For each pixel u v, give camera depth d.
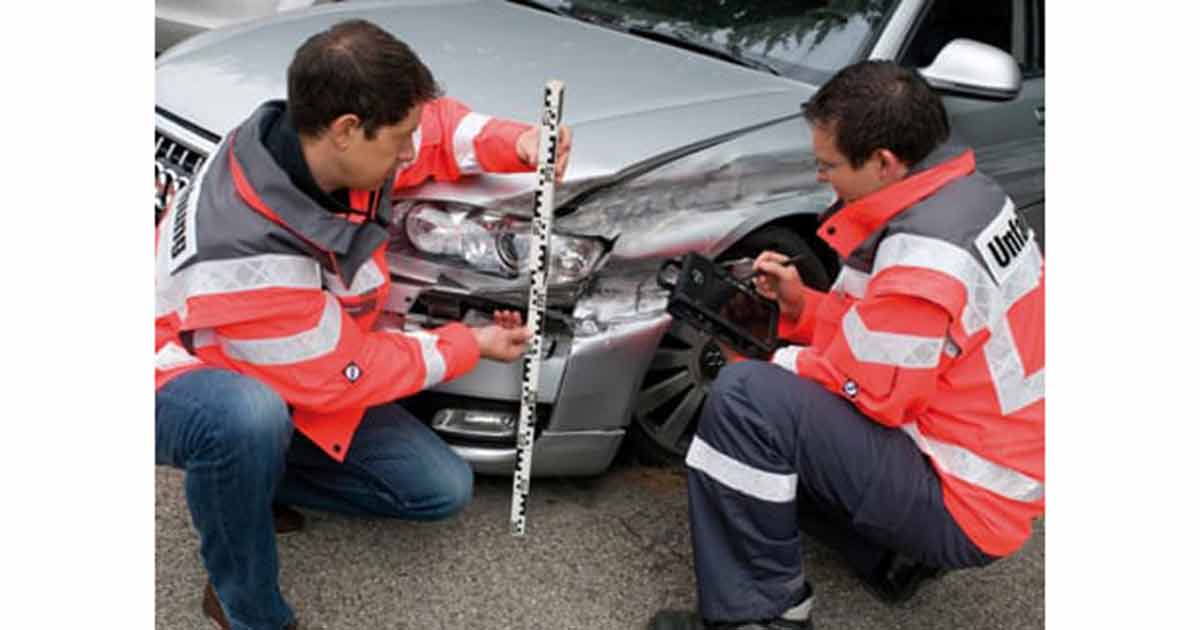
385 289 2.19
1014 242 2.07
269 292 1.93
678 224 2.51
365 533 2.54
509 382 2.39
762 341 2.37
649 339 2.49
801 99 2.83
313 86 1.84
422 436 2.30
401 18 3.06
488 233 2.32
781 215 2.68
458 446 2.48
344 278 2.03
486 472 2.52
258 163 1.92
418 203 2.33
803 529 2.51
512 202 2.31
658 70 2.84
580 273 2.38
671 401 2.79
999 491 2.12
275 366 1.98
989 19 3.37
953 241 1.98
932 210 2.02
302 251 1.95
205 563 2.11
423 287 2.34
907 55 3.07
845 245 2.18
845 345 2.06
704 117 2.63
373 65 1.84
